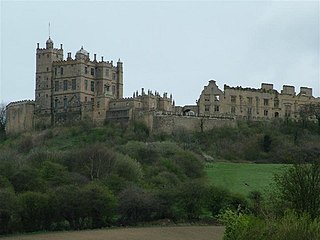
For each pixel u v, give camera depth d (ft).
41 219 404.77
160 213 438.81
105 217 422.82
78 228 412.16
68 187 428.56
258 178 567.59
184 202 441.27
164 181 510.17
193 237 359.66
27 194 403.54
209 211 442.91
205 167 631.56
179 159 593.83
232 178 572.10
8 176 465.06
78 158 547.90
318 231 210.79
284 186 256.11
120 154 561.43
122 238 355.56
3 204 390.63
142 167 567.59
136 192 442.50
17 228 396.37
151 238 354.95
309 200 248.73
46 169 489.67
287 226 212.43
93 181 481.46
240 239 210.59
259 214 253.44
